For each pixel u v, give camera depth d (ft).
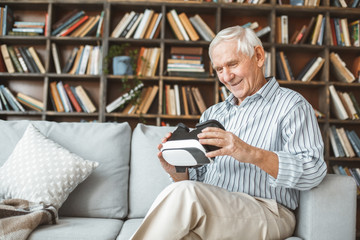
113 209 5.08
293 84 10.30
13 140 5.48
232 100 4.71
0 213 4.02
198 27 10.44
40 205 4.42
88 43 10.71
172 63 10.23
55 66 10.44
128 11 10.97
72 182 4.88
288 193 3.87
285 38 10.46
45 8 10.86
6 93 10.16
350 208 3.64
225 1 10.45
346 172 9.99
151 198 5.18
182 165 3.64
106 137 5.45
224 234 3.13
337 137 10.01
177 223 2.91
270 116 4.10
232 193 3.59
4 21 10.32
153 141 5.50
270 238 3.41
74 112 10.07
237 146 3.27
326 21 10.36
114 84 10.96
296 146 3.78
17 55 10.30
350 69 11.00
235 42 4.15
